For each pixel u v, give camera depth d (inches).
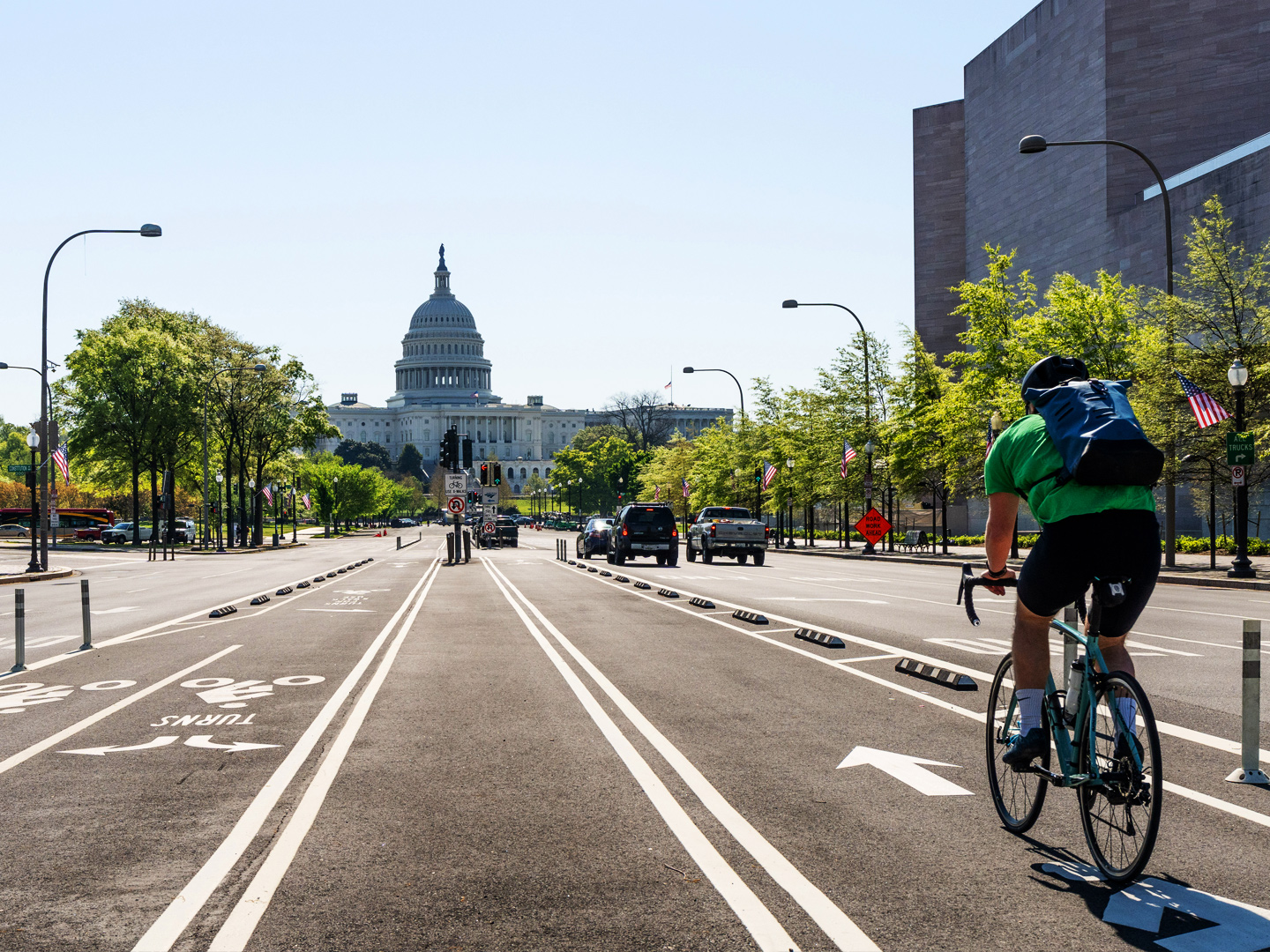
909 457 1966.0
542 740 339.6
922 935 176.2
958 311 1692.9
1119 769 194.4
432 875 209.2
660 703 404.2
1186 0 2578.7
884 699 410.6
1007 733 235.9
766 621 701.9
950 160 3567.9
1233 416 1253.1
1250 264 2080.5
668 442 6806.1
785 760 308.2
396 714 386.3
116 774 297.0
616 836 235.0
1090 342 1445.6
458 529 1863.9
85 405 2785.4
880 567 1638.8
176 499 3966.5
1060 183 2883.9
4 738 349.1
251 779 289.9
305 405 3093.0
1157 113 2615.7
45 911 191.2
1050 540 202.7
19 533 3946.9
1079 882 201.8
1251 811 249.4
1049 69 2942.9
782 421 2549.2
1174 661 500.4
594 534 1975.9
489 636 643.5
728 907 190.2
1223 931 177.6
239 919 186.4
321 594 1046.4
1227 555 1658.5
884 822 243.6
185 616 815.7
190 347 2923.2
